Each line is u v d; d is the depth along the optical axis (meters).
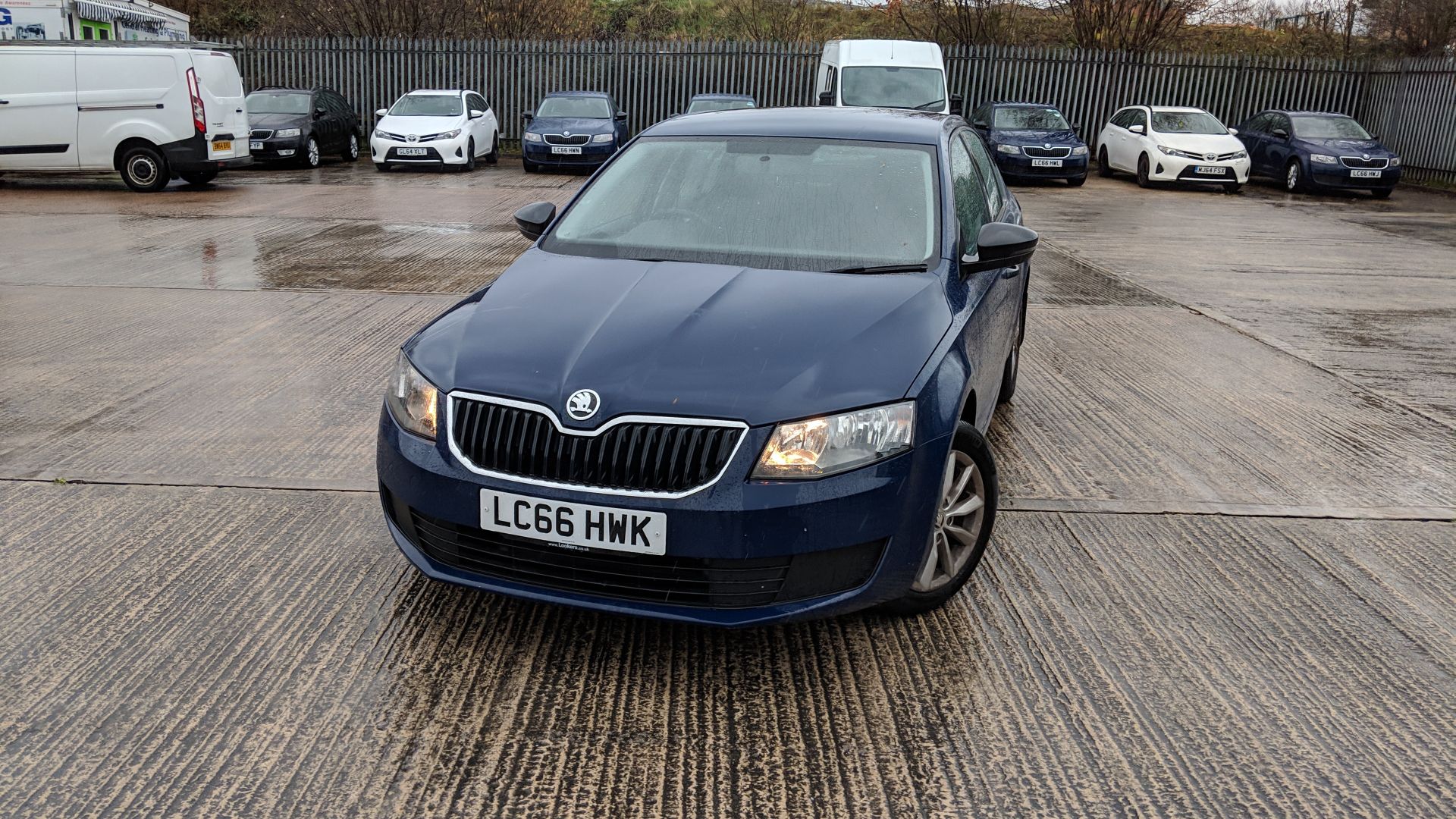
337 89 23.25
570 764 2.51
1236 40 29.45
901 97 16.59
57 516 3.80
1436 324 7.66
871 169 3.88
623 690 2.83
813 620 2.86
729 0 32.59
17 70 13.82
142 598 3.23
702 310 3.08
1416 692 2.92
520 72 23.22
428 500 2.85
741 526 2.62
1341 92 22.80
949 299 3.34
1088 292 8.57
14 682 2.78
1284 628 3.25
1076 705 2.80
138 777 2.42
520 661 2.96
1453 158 20.02
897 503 2.78
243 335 6.43
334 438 4.66
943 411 2.92
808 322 3.02
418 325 6.74
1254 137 19.48
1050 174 17.94
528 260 3.65
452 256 9.43
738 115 4.40
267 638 3.03
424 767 2.48
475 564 2.88
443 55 23.11
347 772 2.46
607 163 4.20
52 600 3.21
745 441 2.65
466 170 18.70
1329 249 11.41
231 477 4.19
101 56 13.93
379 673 2.87
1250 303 8.29
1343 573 3.63
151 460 4.36
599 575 2.75
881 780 2.48
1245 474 4.54
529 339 2.98
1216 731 2.71
